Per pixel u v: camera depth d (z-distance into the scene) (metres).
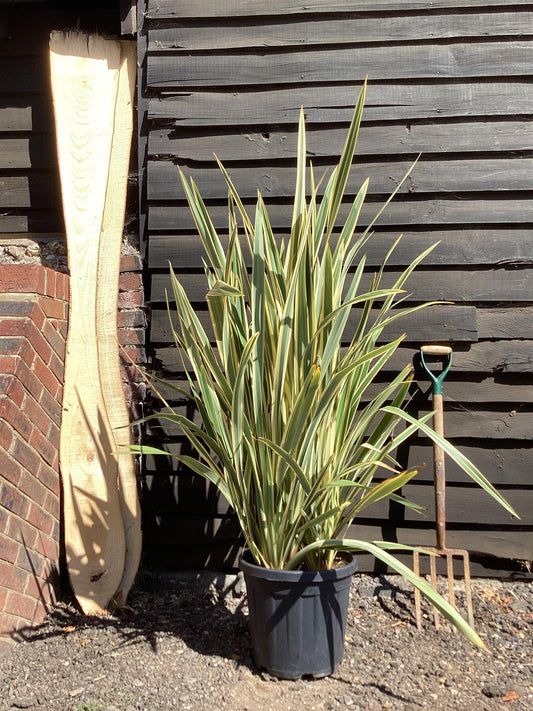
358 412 2.64
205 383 2.12
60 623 2.33
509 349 2.57
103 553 2.44
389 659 2.14
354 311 2.63
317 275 2.06
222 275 2.17
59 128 2.73
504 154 2.58
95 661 2.09
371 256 2.62
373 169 2.63
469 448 2.61
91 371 2.55
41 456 2.36
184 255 2.69
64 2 2.96
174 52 2.69
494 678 2.03
